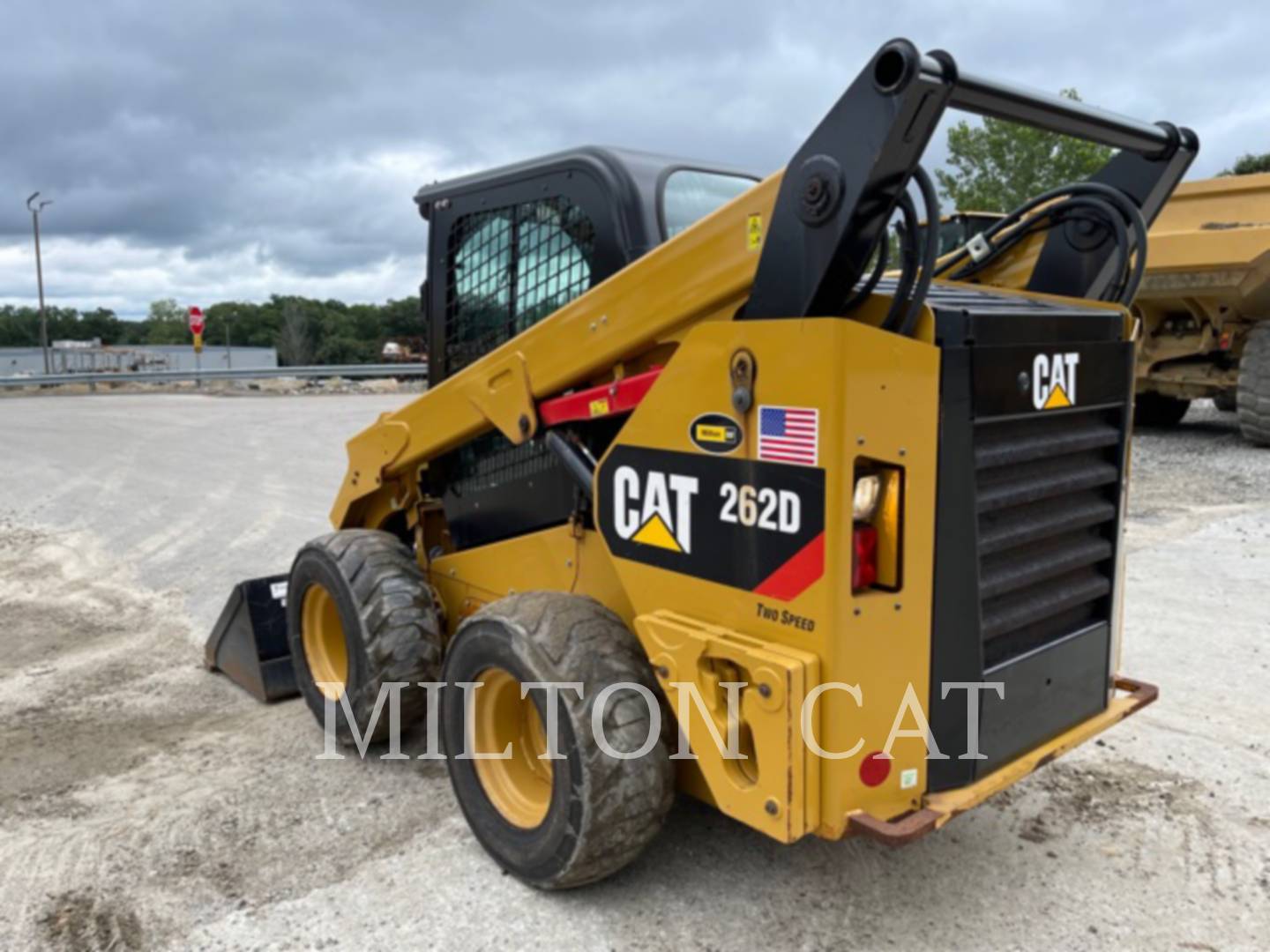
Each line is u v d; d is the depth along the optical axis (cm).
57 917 299
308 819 357
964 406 252
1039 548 290
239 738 437
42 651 572
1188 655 498
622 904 297
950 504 253
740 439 253
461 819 354
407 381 2683
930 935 282
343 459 1245
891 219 236
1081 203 326
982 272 367
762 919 289
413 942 282
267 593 494
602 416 310
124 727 454
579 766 275
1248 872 311
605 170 328
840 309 251
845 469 232
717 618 266
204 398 2192
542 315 361
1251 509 820
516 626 293
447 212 400
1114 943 277
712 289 269
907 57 212
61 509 973
